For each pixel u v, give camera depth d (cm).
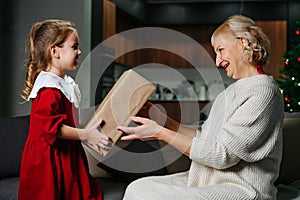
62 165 191
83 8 450
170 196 162
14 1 459
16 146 267
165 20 782
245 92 169
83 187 194
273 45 736
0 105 454
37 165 189
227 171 170
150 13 785
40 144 190
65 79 206
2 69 454
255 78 170
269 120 162
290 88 400
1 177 258
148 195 166
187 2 773
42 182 188
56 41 196
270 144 164
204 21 770
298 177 231
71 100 196
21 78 449
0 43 457
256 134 160
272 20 738
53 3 456
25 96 208
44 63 199
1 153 262
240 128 161
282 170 232
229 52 175
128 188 179
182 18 777
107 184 227
